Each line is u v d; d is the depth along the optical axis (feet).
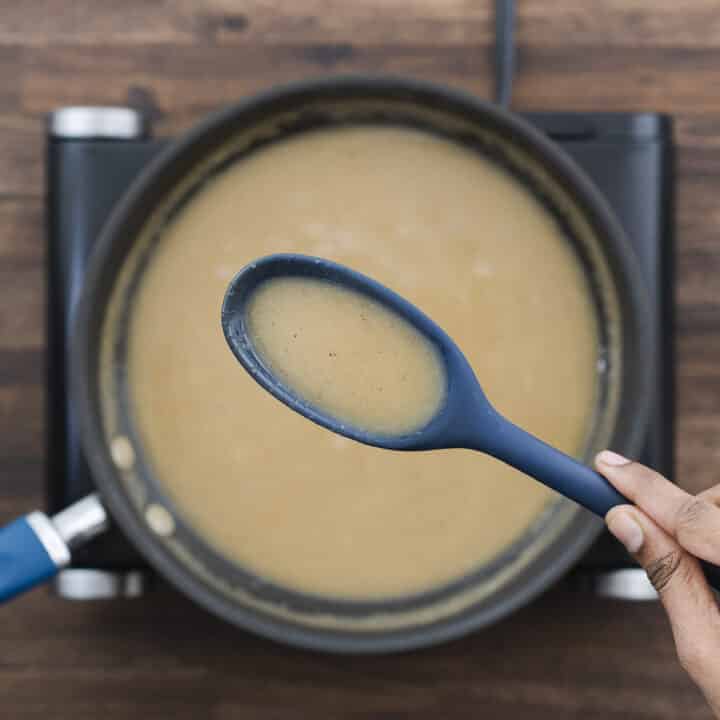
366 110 2.34
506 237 2.34
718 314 2.66
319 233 2.34
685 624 1.96
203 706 2.66
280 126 2.35
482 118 2.27
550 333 2.33
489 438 1.91
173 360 2.35
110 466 2.24
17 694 2.66
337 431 1.88
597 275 2.33
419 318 1.90
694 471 2.65
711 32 2.67
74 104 2.66
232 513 2.35
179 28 2.67
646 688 2.65
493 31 2.67
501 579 2.33
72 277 2.42
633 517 1.95
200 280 2.34
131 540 2.20
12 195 2.67
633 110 2.67
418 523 2.35
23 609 2.67
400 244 2.34
